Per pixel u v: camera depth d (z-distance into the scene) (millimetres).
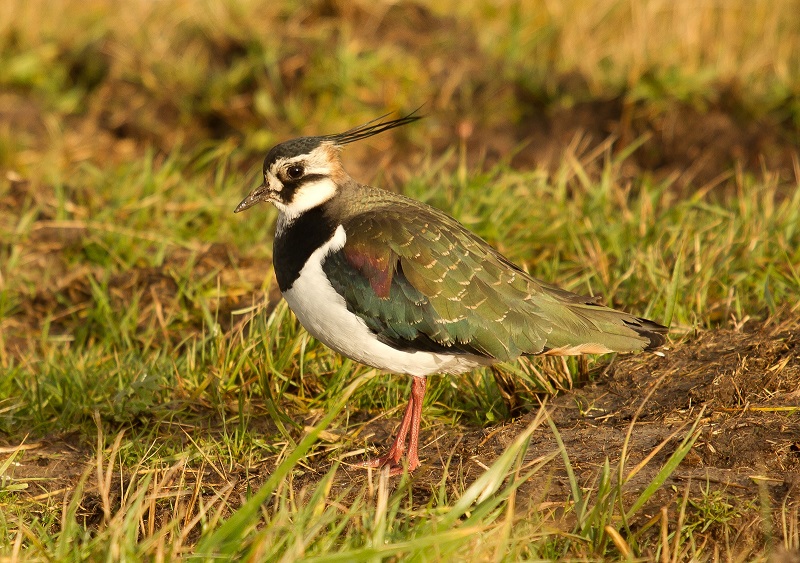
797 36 21234
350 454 10141
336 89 19062
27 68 20281
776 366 10445
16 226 15328
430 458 9984
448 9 21562
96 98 19891
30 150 18531
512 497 7918
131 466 10258
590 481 8992
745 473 8938
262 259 14680
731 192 17266
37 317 13953
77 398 11484
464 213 14867
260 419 11164
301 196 10141
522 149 18516
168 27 20891
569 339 9742
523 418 10344
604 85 19406
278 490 8719
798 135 18391
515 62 20141
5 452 10641
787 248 13445
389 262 9656
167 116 19344
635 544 8031
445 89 19375
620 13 21688
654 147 18469
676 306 12078
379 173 16922
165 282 14148
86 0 22703
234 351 11672
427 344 9727
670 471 8219
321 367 11727
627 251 13805
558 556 8117
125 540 7820
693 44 20281
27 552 8156
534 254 14477
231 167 18328
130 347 12828
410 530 8102
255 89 19312
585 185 15414
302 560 7125
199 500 8891
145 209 15492
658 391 10531
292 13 20516
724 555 8109
